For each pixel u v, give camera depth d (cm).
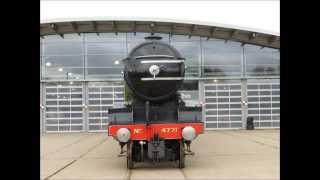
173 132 1124
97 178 1035
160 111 1187
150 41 1177
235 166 1184
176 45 2792
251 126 2791
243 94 2820
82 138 2336
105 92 2798
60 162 1349
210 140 2028
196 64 2798
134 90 1164
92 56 2792
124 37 2794
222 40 2808
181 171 1113
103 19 2617
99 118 2797
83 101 2795
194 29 2722
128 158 1163
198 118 1141
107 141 2114
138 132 1126
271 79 2822
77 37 2792
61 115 2795
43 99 2795
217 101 2806
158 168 1177
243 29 2650
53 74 2798
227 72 2812
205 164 1233
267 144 1791
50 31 2723
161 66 1149
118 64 2791
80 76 2800
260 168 1138
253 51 2817
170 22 2638
